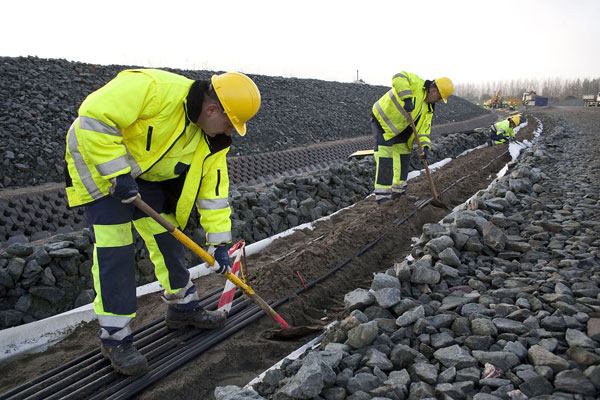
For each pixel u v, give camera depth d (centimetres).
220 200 272
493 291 310
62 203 767
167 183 273
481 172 938
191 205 269
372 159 838
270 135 1588
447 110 3353
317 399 213
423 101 592
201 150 258
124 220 250
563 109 4300
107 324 255
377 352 241
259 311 341
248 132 1527
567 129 1841
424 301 308
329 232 515
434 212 618
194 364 283
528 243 403
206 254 262
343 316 310
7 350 311
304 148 1551
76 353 312
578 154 980
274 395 217
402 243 511
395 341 257
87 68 1392
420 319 263
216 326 316
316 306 374
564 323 255
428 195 687
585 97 4756
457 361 227
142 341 304
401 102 573
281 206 583
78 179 239
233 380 276
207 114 242
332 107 2219
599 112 3441
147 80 229
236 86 238
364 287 407
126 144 243
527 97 5256
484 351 237
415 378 227
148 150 244
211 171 267
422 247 405
